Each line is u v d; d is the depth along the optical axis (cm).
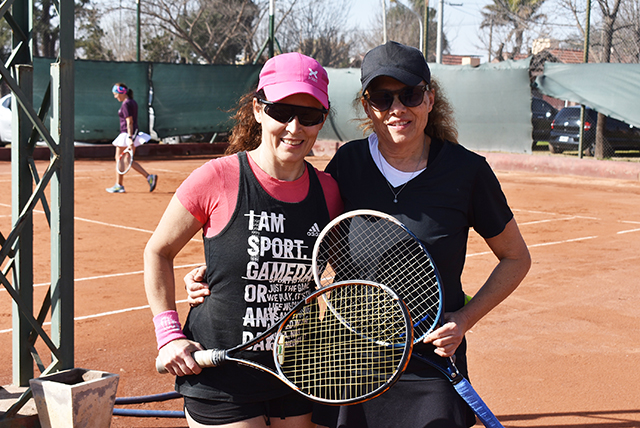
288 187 224
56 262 308
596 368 441
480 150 1819
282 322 211
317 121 218
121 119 1291
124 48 3756
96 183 1442
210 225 223
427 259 229
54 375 290
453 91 1820
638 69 1515
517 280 241
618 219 1069
